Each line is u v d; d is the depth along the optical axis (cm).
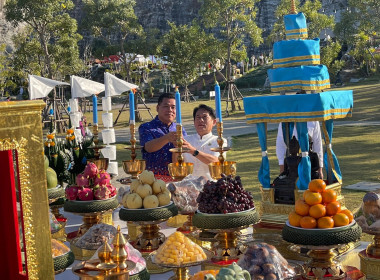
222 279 235
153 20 7262
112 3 3384
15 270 215
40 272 189
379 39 4906
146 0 7275
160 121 501
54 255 271
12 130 179
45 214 190
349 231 272
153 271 337
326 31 5312
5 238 216
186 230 390
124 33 3547
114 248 239
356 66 4738
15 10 2953
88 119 3234
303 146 346
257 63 6047
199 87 5512
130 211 341
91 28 3475
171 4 7231
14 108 178
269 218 355
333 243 268
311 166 367
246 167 1126
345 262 338
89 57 5378
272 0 6744
